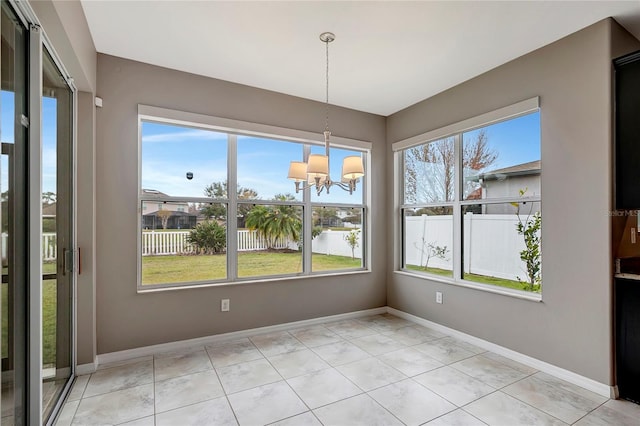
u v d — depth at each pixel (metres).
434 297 3.67
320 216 4.02
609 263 2.26
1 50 1.37
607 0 2.09
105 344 2.80
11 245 1.49
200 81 3.21
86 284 2.59
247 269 3.54
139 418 2.01
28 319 1.63
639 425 1.95
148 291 2.97
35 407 1.64
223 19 2.33
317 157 2.33
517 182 2.96
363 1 2.13
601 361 2.30
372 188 4.27
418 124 3.91
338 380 2.49
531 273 2.84
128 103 2.90
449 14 2.26
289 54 2.82
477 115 3.21
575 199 2.45
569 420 2.00
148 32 2.49
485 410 2.11
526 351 2.77
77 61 2.11
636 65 2.21
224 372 2.62
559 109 2.56
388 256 4.36
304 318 3.77
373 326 3.78
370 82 3.37
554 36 2.52
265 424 1.96
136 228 2.93
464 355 2.96
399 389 2.37
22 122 1.59
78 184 2.55
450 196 3.60
